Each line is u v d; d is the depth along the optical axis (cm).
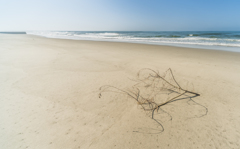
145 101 215
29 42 1173
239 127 160
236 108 195
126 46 1009
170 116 180
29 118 171
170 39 1903
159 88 263
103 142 139
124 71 360
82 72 345
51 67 381
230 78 305
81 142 138
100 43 1252
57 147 132
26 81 281
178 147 135
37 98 217
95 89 254
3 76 306
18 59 462
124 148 132
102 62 451
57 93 235
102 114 183
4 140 138
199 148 134
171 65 418
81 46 952
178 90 254
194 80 298
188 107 200
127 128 159
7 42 1113
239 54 649
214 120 172
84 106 200
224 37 2070
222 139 144
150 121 171
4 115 175
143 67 396
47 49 725
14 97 218
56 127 158
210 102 212
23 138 141
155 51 746
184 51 754
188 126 162
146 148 133
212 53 683
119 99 221
